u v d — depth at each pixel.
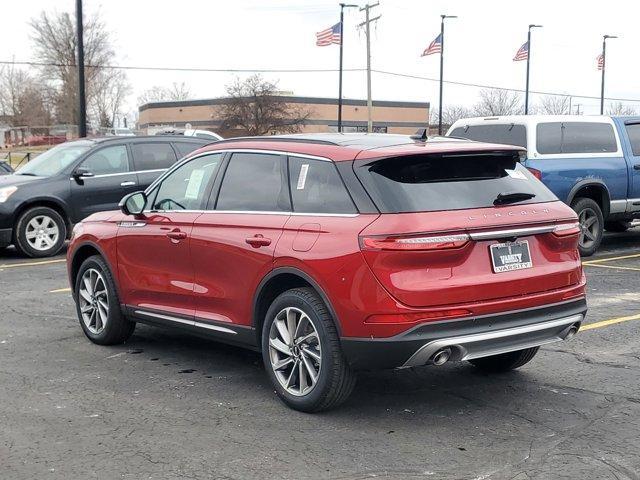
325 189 4.88
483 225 4.57
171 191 6.11
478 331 4.53
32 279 10.17
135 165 12.63
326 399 4.76
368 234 4.45
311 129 75.81
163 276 6.00
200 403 5.19
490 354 4.65
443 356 4.48
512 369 5.90
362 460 4.20
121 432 4.65
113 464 4.18
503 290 4.62
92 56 66.94
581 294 5.09
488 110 79.75
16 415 4.96
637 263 11.35
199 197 5.80
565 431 4.62
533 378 5.71
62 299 8.84
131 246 6.29
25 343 6.86
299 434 4.59
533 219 4.82
